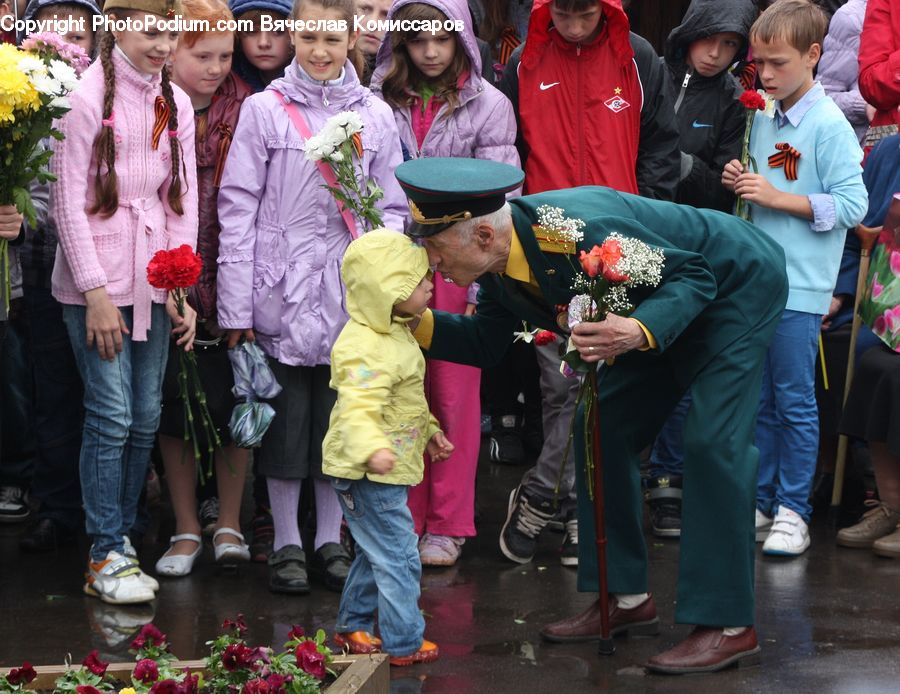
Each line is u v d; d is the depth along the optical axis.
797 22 7.17
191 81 6.73
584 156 7.17
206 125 6.84
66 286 6.29
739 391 5.42
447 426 6.95
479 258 5.19
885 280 7.38
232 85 6.96
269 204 6.57
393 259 5.26
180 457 6.83
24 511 7.74
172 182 6.42
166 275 5.79
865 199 7.22
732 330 5.44
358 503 5.46
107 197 6.20
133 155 6.30
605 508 5.82
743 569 5.45
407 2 6.90
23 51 5.83
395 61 7.05
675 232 5.45
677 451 7.89
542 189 7.23
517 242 5.24
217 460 6.88
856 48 8.89
